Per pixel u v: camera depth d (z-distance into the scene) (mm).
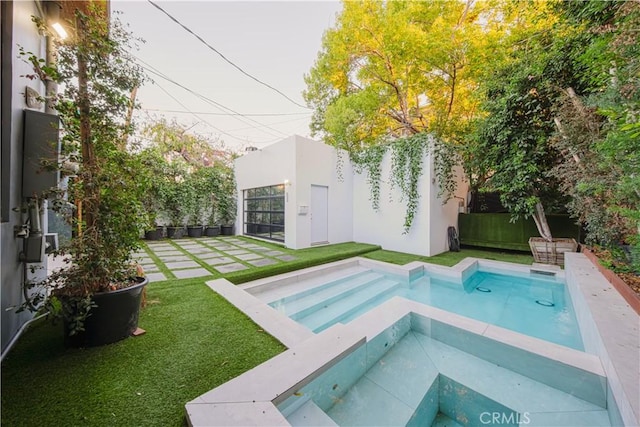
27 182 2070
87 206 1935
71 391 1443
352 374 1989
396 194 6918
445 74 7383
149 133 9891
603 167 3244
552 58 4352
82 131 1937
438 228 6527
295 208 6703
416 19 7301
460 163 6859
